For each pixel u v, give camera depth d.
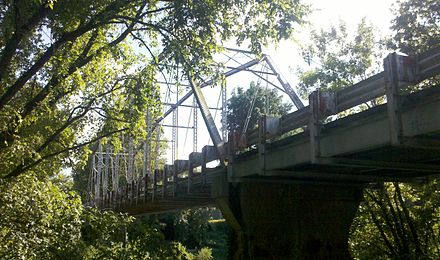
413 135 8.09
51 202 9.92
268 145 12.24
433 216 20.33
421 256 20.41
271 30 11.80
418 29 18.70
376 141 8.98
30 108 12.59
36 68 11.41
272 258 13.86
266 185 14.32
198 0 11.24
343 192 15.21
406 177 14.74
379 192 22.08
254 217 14.01
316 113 9.99
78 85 14.46
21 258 8.55
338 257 14.62
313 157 10.02
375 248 23.92
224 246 55.50
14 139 10.84
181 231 55.88
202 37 11.51
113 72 15.12
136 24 13.36
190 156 17.39
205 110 17.91
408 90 15.52
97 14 11.60
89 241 10.25
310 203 14.69
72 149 15.05
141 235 10.58
